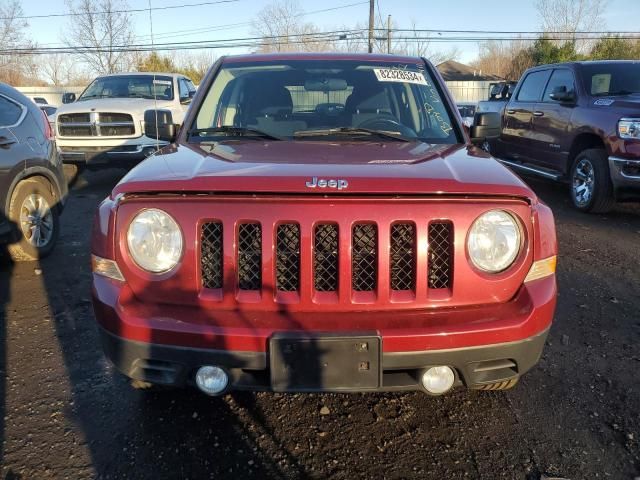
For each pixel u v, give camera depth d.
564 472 2.35
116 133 8.74
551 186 9.20
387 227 2.13
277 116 3.45
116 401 2.85
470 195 2.18
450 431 2.63
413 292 2.18
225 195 2.15
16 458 2.42
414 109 3.46
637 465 2.39
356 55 3.86
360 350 2.08
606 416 2.74
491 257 2.21
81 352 3.39
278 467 2.38
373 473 2.35
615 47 34.62
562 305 4.13
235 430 2.62
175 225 2.16
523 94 9.12
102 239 2.27
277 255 2.17
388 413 2.77
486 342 2.14
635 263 5.14
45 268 4.98
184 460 2.41
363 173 2.23
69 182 9.36
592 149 7.05
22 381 3.05
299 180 2.14
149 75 10.22
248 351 2.09
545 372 3.16
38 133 5.27
